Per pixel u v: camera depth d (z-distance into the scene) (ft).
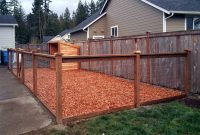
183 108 17.17
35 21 201.77
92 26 64.69
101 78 31.86
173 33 23.07
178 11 39.09
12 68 38.75
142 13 47.47
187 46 21.79
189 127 13.75
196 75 20.99
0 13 205.87
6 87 26.20
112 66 33.96
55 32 211.41
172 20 41.14
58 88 14.42
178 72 23.03
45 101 19.31
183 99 20.06
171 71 23.82
